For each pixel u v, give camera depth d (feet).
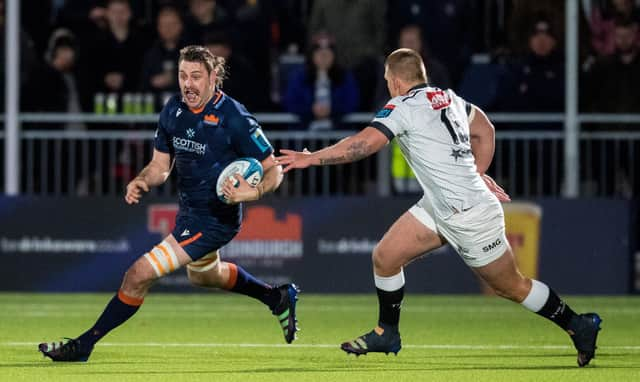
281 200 165.78
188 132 90.43
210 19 175.42
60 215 167.73
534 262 165.68
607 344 108.17
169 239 92.12
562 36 173.27
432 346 105.50
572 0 164.86
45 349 90.12
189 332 117.60
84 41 174.91
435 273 167.22
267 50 181.98
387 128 86.48
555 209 165.68
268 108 174.60
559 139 167.73
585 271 165.99
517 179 167.94
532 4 174.09
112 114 170.60
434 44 181.37
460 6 182.19
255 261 165.68
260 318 133.69
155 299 161.79
